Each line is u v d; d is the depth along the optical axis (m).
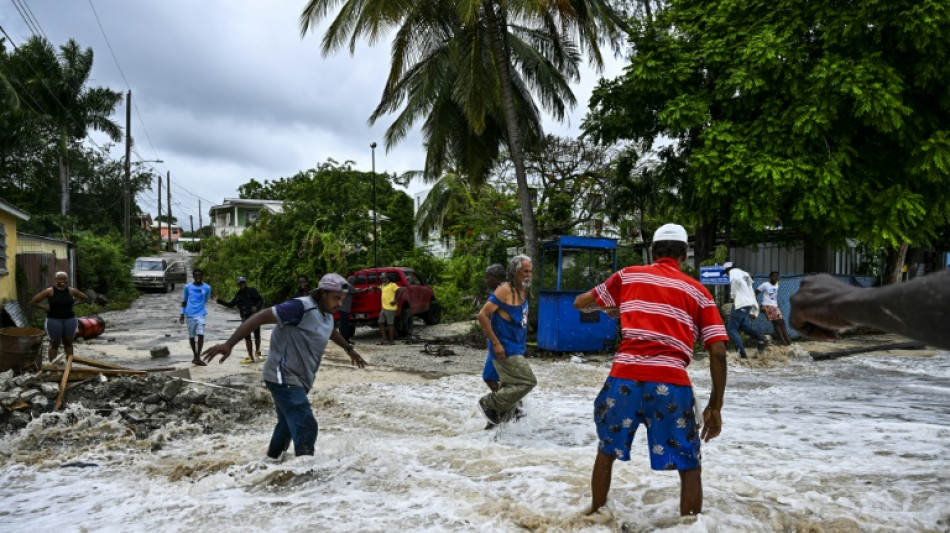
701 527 3.32
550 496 4.20
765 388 9.61
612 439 3.60
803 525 3.54
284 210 29.94
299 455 5.20
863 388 9.62
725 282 13.88
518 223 22.91
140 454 5.93
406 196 38.69
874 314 1.07
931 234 15.38
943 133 13.93
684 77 15.04
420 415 7.63
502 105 17.03
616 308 3.88
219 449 6.02
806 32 14.65
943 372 11.46
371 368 11.72
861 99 13.41
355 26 15.62
